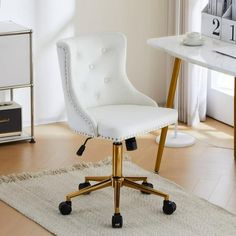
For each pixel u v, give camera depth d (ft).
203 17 19.34
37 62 21.33
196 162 19.42
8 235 16.06
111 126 16.15
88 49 17.26
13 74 19.81
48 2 21.07
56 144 20.40
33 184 18.11
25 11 20.89
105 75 17.56
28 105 21.56
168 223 16.44
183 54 17.78
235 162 19.44
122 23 22.06
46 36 21.26
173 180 18.43
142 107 17.42
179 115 22.16
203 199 17.40
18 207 17.07
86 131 16.46
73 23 21.49
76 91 16.46
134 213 16.83
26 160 19.43
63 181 18.28
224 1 18.97
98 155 19.77
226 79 21.88
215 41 18.88
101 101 17.56
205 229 16.19
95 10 21.65
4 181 18.21
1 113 20.11
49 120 21.86
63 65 16.46
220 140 20.84
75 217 16.70
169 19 22.11
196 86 21.61
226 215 16.74
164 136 18.67
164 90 23.00
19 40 19.63
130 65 22.50
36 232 16.17
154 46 18.60
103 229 16.22
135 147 16.62
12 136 20.40
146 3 22.16
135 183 16.98
